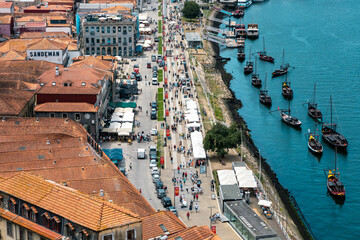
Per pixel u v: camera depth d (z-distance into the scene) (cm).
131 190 18562
